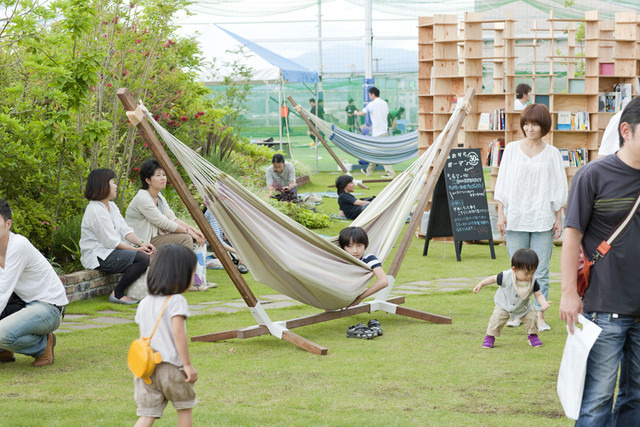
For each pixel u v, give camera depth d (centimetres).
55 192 804
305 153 2469
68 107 780
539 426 373
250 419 384
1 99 820
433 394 429
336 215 1291
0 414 392
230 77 1728
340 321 641
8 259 478
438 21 1102
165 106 1109
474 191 973
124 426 374
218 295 753
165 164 526
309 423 377
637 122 320
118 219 730
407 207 654
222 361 510
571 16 1731
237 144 1620
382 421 379
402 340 568
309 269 544
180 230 760
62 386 450
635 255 328
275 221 543
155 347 326
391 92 2411
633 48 1131
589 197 333
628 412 349
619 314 332
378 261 601
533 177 600
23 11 726
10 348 481
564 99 1103
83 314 669
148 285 330
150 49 977
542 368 482
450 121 703
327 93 2431
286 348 549
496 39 1316
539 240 601
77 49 843
